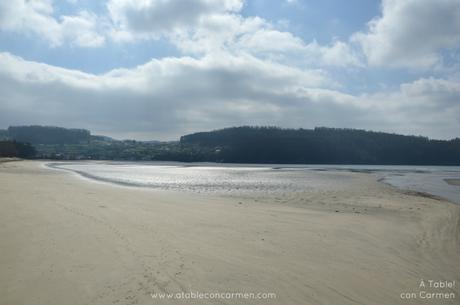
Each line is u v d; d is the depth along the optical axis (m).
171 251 8.30
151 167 80.19
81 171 53.34
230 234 10.31
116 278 6.52
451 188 32.22
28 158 131.75
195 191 24.86
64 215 12.11
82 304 5.51
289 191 25.31
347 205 17.61
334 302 5.94
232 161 152.00
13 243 8.54
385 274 7.36
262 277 6.88
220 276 6.84
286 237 10.13
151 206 15.51
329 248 9.11
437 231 11.85
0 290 5.94
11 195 16.94
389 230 11.59
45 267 6.98
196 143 187.50
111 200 17.00
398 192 25.41
